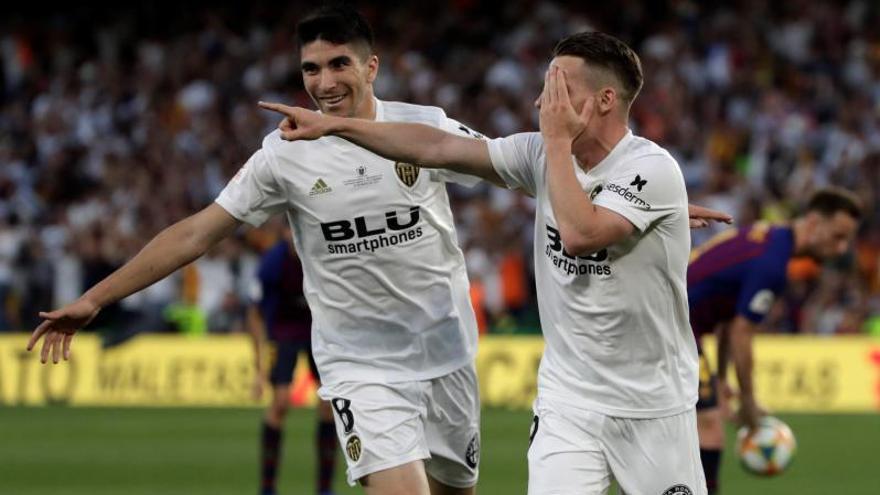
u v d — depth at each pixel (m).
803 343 48.22
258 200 18.11
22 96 77.25
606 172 15.34
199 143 69.62
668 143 67.81
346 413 18.30
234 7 80.81
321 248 18.34
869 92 71.94
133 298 54.91
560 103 14.86
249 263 56.16
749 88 71.50
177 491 30.50
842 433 40.81
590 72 15.10
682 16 77.00
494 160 15.79
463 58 75.50
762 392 48.09
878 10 76.00
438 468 19.19
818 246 24.58
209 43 78.31
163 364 50.25
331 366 18.61
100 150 71.12
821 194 24.45
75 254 59.88
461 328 18.77
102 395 50.25
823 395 47.84
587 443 15.63
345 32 17.98
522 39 76.50
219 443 38.81
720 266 24.86
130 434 40.91
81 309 16.72
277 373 29.75
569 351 15.78
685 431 15.84
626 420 15.61
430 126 15.97
